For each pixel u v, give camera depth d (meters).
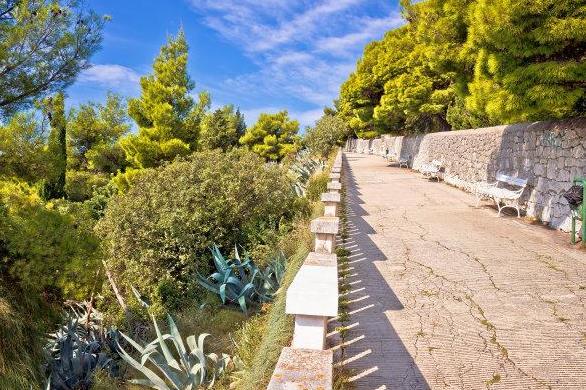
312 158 28.80
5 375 5.26
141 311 8.34
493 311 4.92
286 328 4.34
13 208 6.77
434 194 13.88
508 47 7.83
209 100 25.72
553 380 3.51
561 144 8.70
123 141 24.12
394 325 4.65
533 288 5.57
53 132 8.16
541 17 7.29
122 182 22.67
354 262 6.97
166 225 9.39
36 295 6.57
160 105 23.75
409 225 9.45
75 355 6.41
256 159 12.47
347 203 12.38
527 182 10.17
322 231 6.32
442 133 19.14
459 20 12.49
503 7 7.36
